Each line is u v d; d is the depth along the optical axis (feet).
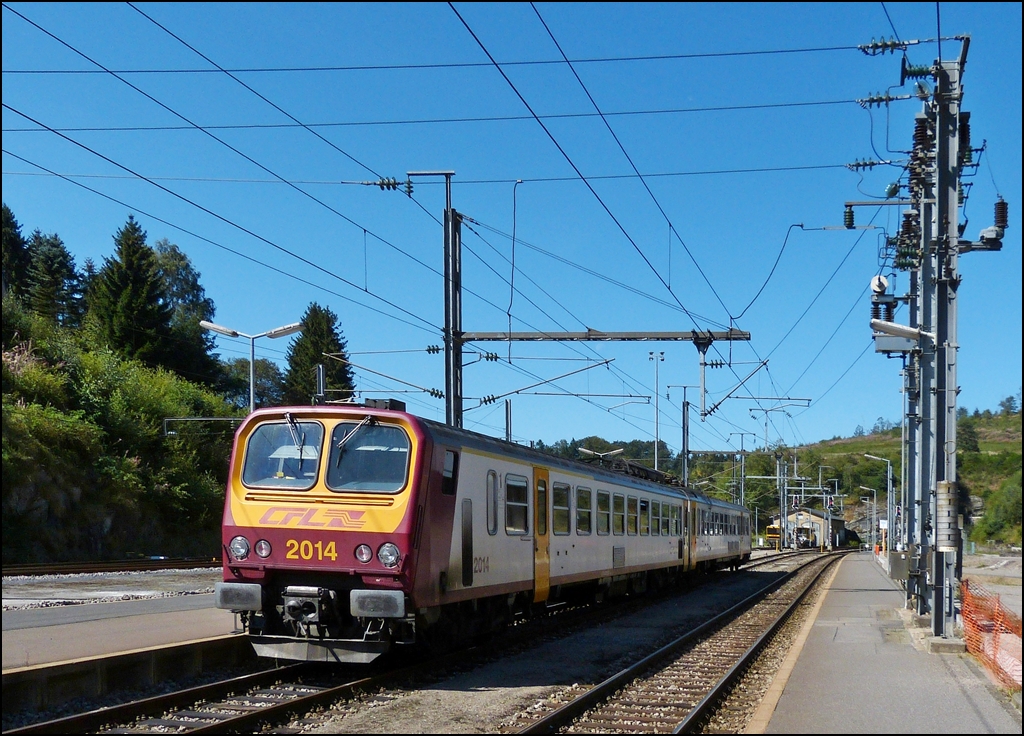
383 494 37.45
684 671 42.50
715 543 115.55
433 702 33.58
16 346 138.62
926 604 58.23
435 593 38.91
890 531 153.89
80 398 137.28
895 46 47.65
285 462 38.86
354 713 31.42
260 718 29.17
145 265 191.83
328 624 37.22
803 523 326.65
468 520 42.83
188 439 148.05
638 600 82.43
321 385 82.58
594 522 64.49
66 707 30.42
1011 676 35.22
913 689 34.88
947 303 45.73
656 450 130.00
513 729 29.91
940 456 46.34
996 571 120.98
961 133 49.75
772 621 65.98
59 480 117.39
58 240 245.04
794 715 30.37
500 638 51.03
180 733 27.78
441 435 40.52
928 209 53.52
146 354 185.78
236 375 246.06
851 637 51.29
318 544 37.09
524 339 76.79
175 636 39.58
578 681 39.32
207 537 143.43
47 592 65.10
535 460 53.11
